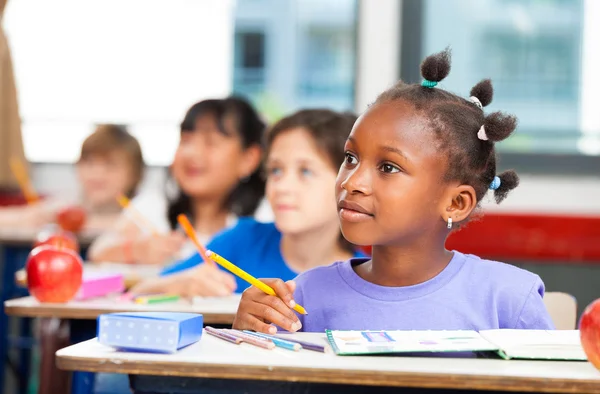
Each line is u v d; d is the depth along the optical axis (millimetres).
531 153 4293
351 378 913
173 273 2117
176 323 988
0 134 4266
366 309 1248
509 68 4316
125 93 4773
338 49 4605
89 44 4781
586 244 3561
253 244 2082
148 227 3043
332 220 2008
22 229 3754
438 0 4445
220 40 4684
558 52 4273
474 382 902
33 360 3750
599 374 929
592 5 4223
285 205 1981
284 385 970
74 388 1897
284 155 1997
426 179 1183
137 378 995
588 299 3568
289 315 1200
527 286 1262
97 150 4059
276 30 4648
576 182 4266
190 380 984
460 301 1235
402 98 1216
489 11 4344
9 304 1656
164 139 4738
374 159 1183
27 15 4797
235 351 1010
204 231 2789
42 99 4844
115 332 999
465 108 1256
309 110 2062
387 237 1186
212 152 2730
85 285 1765
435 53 1281
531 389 902
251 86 4691
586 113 4266
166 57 4723
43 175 4875
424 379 905
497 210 3881
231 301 1749
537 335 1068
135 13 4727
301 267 2035
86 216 3895
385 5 4520
